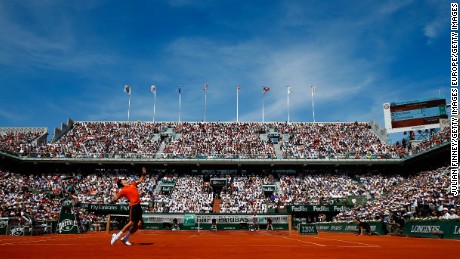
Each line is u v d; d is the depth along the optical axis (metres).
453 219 24.12
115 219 54.06
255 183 64.94
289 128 78.62
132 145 70.75
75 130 76.56
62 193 58.72
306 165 66.31
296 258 9.20
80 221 41.69
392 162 63.69
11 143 68.56
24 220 33.06
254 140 73.19
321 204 57.91
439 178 48.62
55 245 13.93
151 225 49.25
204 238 24.66
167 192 63.12
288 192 62.03
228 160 64.56
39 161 63.62
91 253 10.12
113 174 67.06
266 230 50.00
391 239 23.88
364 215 48.03
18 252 10.34
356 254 10.67
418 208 36.59
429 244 17.55
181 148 69.50
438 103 66.19
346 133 76.06
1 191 54.34
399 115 68.50
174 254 9.99
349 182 64.56
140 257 9.03
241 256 9.63
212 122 80.81
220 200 61.84
